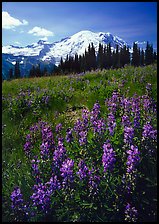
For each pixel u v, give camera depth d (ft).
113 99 27.25
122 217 15.20
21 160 21.02
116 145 17.53
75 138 19.89
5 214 15.71
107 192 15.49
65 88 39.14
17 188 15.56
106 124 20.39
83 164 15.83
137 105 22.35
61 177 16.71
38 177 16.66
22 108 31.65
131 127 18.12
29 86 44.16
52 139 19.44
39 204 15.25
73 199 15.40
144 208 15.64
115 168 16.38
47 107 32.32
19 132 26.68
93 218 15.19
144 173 16.49
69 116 29.58
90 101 32.42
